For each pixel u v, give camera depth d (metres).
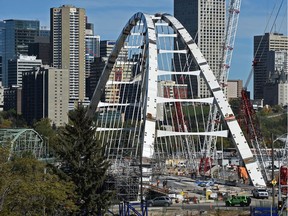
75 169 156.25
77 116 161.88
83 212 155.00
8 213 123.88
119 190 186.88
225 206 186.00
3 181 125.88
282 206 149.75
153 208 183.25
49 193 129.12
